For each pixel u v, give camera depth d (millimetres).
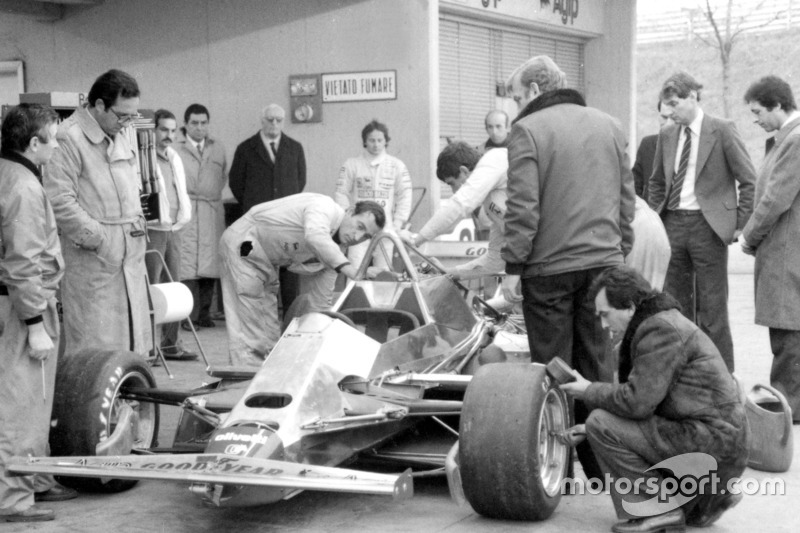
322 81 10594
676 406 4398
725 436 4359
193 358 9039
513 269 5266
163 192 8859
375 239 5926
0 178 4711
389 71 10289
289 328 5027
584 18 13688
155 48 11359
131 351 5758
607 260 5172
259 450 4250
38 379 4789
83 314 6133
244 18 10914
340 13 10445
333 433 4660
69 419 4941
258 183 10250
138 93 6094
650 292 4461
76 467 4242
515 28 12617
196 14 11141
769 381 7352
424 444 5387
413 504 5016
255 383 4668
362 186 9727
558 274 5160
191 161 10602
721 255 7035
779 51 26047
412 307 5785
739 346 9227
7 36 11969
